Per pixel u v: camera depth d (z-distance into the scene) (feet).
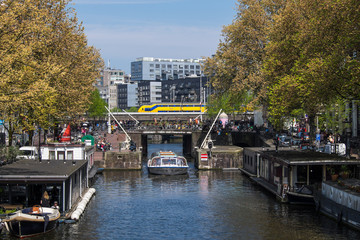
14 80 139.64
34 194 147.13
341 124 248.11
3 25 138.51
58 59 196.03
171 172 253.44
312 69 159.12
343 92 156.04
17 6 145.07
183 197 185.06
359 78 145.79
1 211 133.08
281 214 152.56
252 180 227.81
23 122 175.22
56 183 139.54
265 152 205.87
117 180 232.94
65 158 206.18
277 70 216.74
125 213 157.38
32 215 123.65
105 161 277.44
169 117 488.85
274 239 127.85
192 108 543.39
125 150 296.10
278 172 175.83
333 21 159.53
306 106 191.11
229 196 185.78
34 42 159.43
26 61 148.56
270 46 225.35
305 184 165.17
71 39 206.28
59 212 136.46
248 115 497.46
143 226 141.69
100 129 426.92
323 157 168.55
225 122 391.04
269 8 293.84
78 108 212.64
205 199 180.65
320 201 151.12
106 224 142.82
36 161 171.42
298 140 257.96
